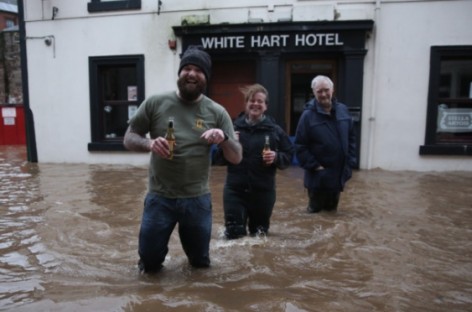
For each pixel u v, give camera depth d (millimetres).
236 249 4109
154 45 10078
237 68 10102
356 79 9133
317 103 5375
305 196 6590
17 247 4211
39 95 10742
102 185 7551
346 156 5348
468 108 9148
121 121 10727
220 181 7848
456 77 9172
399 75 9102
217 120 3338
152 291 3100
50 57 10586
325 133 5301
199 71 3162
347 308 2850
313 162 5359
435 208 5809
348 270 3582
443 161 9086
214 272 3518
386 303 2943
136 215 5484
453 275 3490
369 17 9078
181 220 3387
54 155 10812
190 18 9609
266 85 9508
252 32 9359
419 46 8992
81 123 10617
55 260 3844
